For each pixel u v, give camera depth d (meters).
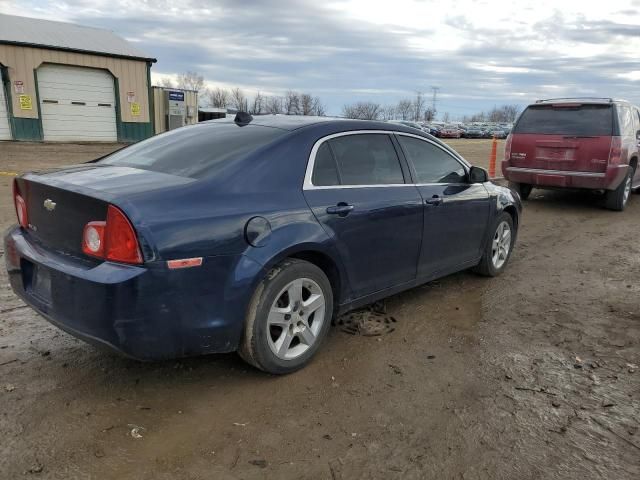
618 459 2.80
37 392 3.25
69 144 22.31
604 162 9.45
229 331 3.17
